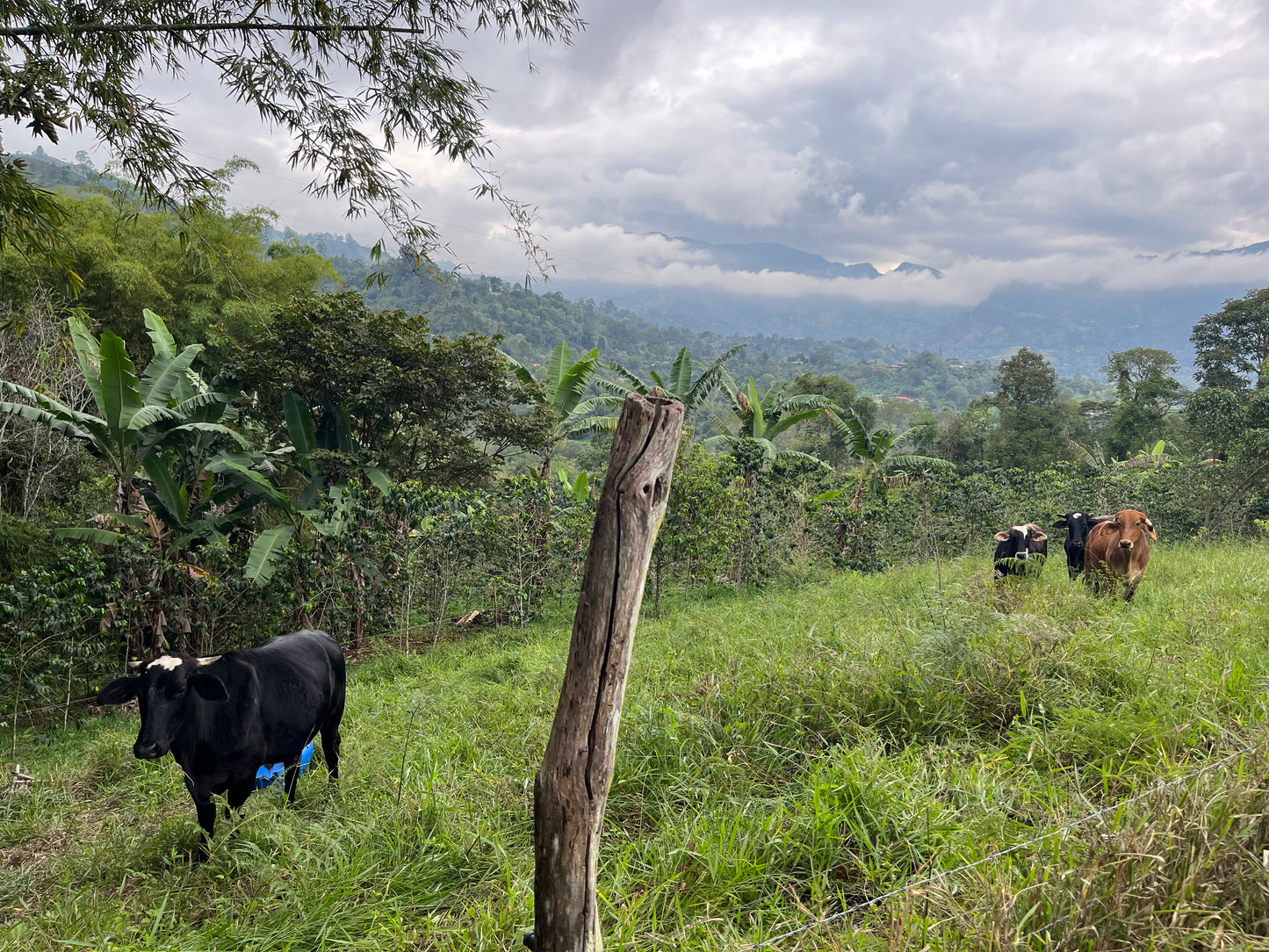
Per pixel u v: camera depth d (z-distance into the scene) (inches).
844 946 107.0
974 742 180.9
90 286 563.2
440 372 482.6
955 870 114.7
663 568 496.4
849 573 525.0
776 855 136.9
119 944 132.6
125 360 367.2
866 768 156.8
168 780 226.5
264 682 185.6
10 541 364.5
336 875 146.8
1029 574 398.6
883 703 197.2
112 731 311.0
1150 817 112.7
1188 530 694.5
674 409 72.5
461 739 211.0
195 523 416.2
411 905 138.4
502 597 486.3
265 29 209.8
